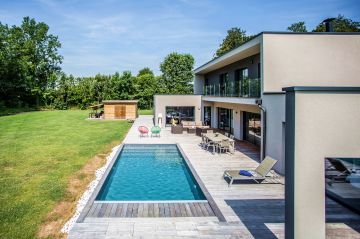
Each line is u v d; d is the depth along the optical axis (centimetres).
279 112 1219
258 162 1429
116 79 5391
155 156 1725
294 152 522
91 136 2319
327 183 1020
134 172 1390
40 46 5862
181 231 695
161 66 6500
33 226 721
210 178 1146
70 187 1047
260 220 758
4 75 4981
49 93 5375
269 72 1340
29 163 1420
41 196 944
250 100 1530
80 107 5391
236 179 1072
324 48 1345
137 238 661
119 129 2761
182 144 1978
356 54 1349
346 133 524
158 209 830
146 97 5588
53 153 1662
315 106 520
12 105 5200
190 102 2922
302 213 525
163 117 2934
